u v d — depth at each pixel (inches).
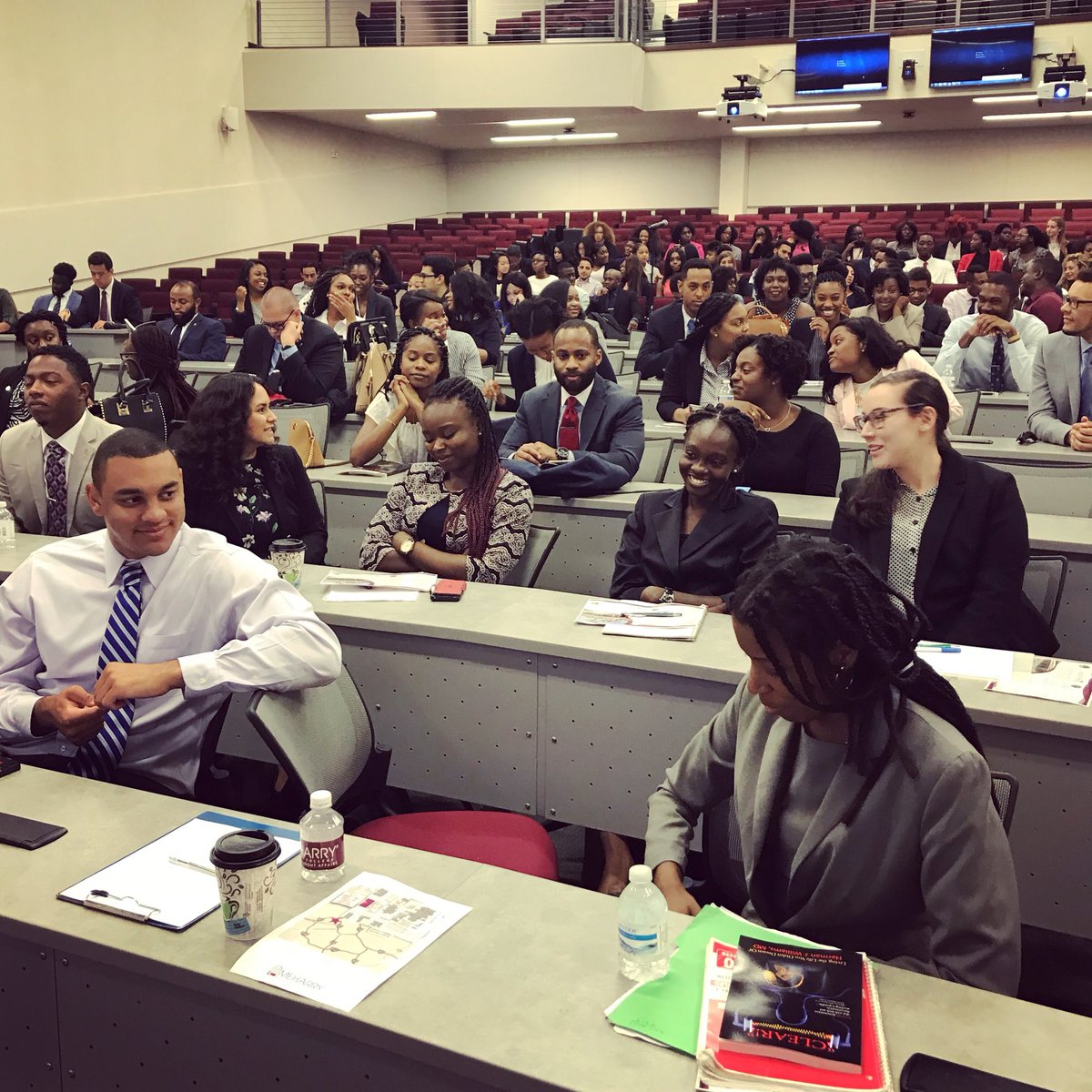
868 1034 50.0
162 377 182.2
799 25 597.9
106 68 494.9
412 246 654.5
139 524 87.6
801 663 56.6
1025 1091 45.9
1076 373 179.6
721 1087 46.8
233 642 86.2
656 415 256.2
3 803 75.0
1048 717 83.7
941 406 109.0
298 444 183.9
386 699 109.8
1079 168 668.1
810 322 250.7
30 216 461.4
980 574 109.8
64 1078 61.9
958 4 570.6
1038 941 70.6
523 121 642.8
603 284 444.1
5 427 202.8
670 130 694.5
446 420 127.1
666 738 97.3
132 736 90.4
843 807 59.9
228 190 580.1
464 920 60.2
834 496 158.9
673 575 124.6
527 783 104.9
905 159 700.0
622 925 54.8
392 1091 52.2
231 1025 55.7
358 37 632.4
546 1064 48.4
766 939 57.7
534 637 101.1
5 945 61.8
